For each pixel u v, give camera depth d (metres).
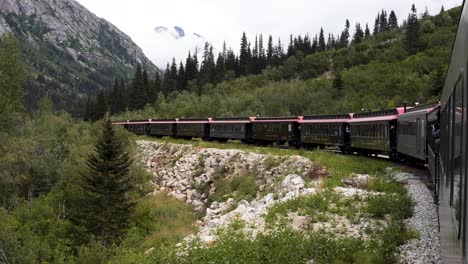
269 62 163.12
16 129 66.69
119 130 60.66
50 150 59.53
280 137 47.69
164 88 143.62
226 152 44.69
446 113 7.82
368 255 12.25
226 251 13.85
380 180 22.89
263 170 36.50
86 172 45.91
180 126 69.06
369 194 20.12
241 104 98.56
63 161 56.34
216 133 60.19
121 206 37.62
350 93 92.50
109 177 39.47
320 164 30.22
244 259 13.16
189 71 146.38
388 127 29.41
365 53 133.50
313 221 17.55
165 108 115.25
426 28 128.75
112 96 142.62
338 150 40.62
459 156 5.16
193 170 46.81
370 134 32.72
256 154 40.69
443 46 109.38
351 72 110.06
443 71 77.50
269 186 32.34
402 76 93.62
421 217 15.62
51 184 52.69
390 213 16.97
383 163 28.70
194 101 113.19
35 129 70.56
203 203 38.88
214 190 39.56
